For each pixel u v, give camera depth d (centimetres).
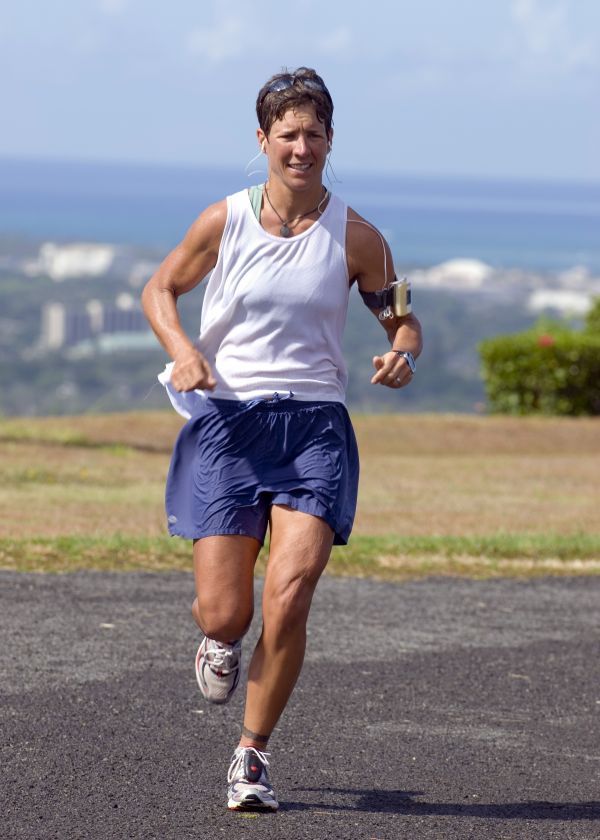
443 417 5138
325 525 1098
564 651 1789
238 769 1121
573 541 2589
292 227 1112
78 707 1405
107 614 1827
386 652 1728
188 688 1505
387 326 1162
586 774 1288
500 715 1483
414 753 1324
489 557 2427
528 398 5488
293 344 1118
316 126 1094
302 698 1498
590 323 6012
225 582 1102
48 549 2234
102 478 3369
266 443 1113
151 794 1156
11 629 1709
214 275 1123
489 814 1155
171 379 1089
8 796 1130
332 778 1230
